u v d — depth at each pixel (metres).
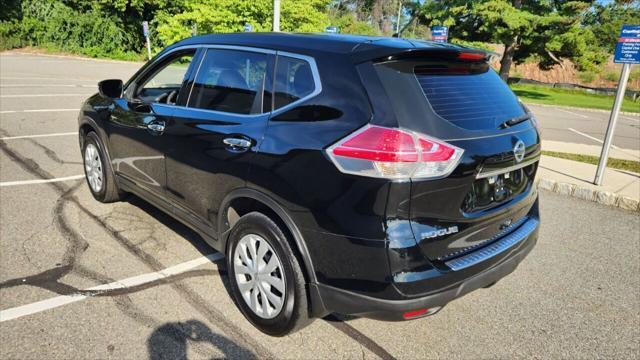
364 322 3.05
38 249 3.72
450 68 2.67
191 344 2.71
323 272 2.41
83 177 5.56
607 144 6.13
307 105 2.52
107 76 18.11
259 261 2.76
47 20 30.56
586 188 6.11
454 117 2.39
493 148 2.46
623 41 5.77
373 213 2.19
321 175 2.34
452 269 2.34
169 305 3.08
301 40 2.80
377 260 2.21
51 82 14.91
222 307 3.09
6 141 7.02
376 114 2.24
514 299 3.46
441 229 2.30
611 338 3.03
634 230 4.98
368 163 2.19
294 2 16.75
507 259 2.71
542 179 6.56
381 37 2.90
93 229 4.14
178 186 3.42
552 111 19.39
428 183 2.20
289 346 2.76
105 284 3.29
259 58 2.91
